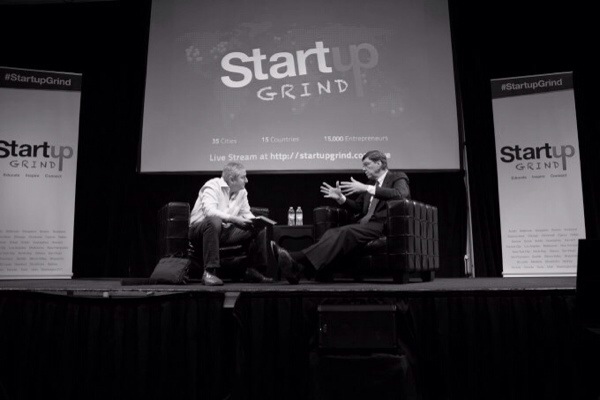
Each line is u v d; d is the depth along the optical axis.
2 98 4.86
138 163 4.89
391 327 2.38
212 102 4.95
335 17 5.03
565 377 2.53
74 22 5.32
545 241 4.73
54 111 4.93
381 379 2.32
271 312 2.58
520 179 4.84
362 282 3.70
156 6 5.09
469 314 2.57
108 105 5.27
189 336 2.55
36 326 2.62
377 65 4.95
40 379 2.59
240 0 5.08
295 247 4.75
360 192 4.02
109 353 2.56
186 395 2.53
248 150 4.87
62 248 4.83
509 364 2.56
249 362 2.56
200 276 3.64
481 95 5.13
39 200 4.82
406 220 3.42
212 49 5.02
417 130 4.86
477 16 5.20
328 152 4.85
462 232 5.03
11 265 4.73
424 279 3.91
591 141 5.01
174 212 3.61
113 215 5.12
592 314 2.34
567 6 5.10
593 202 4.95
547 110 4.84
